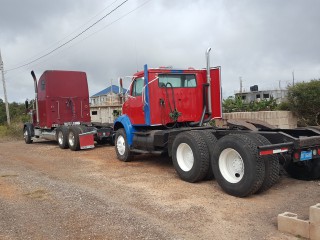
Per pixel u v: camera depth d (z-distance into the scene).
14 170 10.79
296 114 15.02
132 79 10.87
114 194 7.38
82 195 7.37
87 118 18.36
